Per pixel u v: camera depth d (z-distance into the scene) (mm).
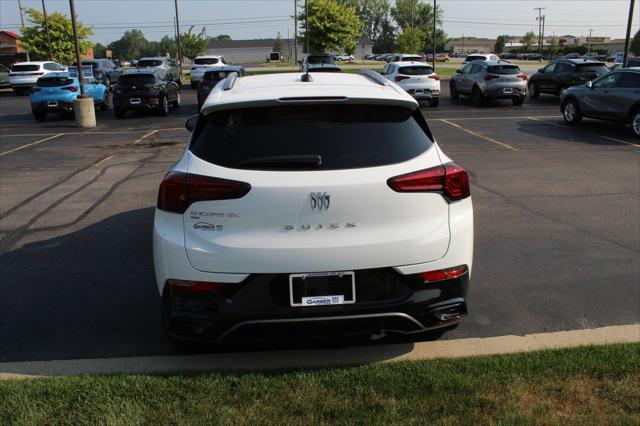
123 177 9484
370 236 3000
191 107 23281
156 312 4352
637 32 84188
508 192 8102
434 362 3385
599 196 7844
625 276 4969
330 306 3029
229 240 2973
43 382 3217
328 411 2881
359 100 3201
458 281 3186
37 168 10430
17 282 4973
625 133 14148
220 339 3107
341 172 2984
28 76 30562
